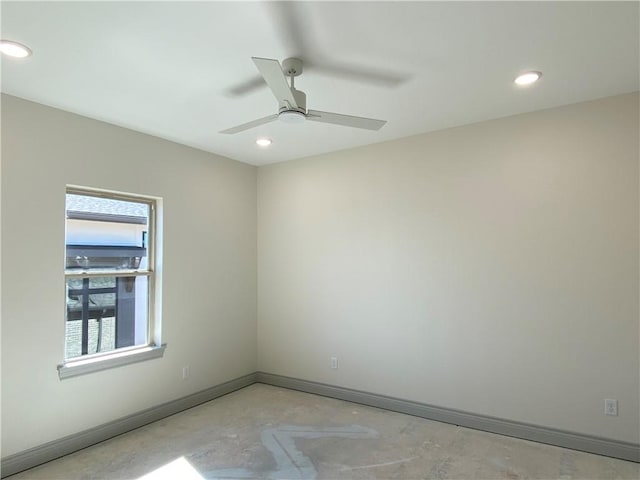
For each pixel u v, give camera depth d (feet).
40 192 9.52
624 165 9.38
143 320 12.02
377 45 7.16
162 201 12.33
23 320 9.14
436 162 11.85
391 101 9.70
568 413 9.84
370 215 13.08
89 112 10.18
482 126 11.14
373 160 13.07
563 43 7.16
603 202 9.57
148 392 11.68
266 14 6.20
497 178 10.89
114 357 10.82
